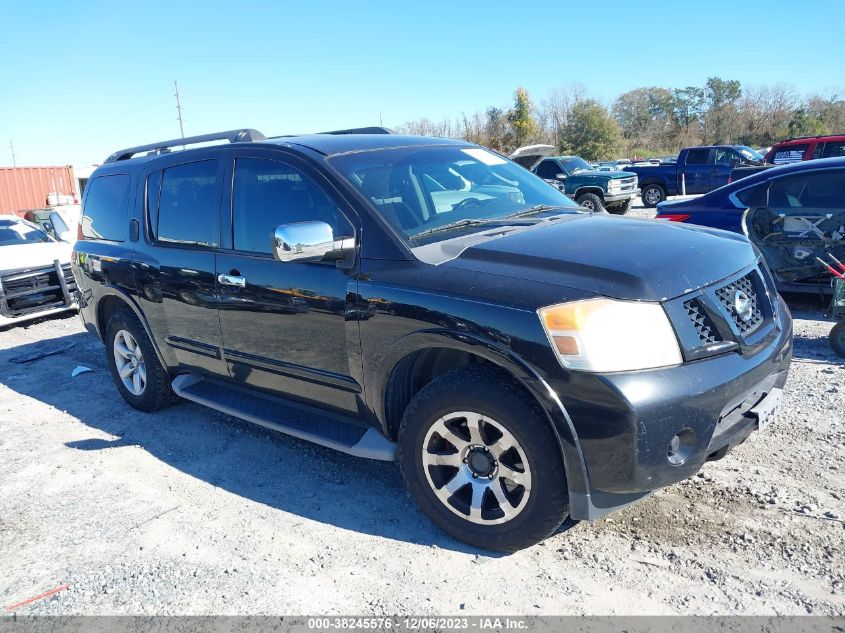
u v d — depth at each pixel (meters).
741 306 2.95
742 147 19.83
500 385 2.77
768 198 6.71
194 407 5.25
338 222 3.41
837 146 15.03
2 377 6.48
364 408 3.39
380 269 3.20
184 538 3.33
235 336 3.99
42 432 4.91
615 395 2.52
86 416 5.20
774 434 3.98
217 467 4.13
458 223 3.51
